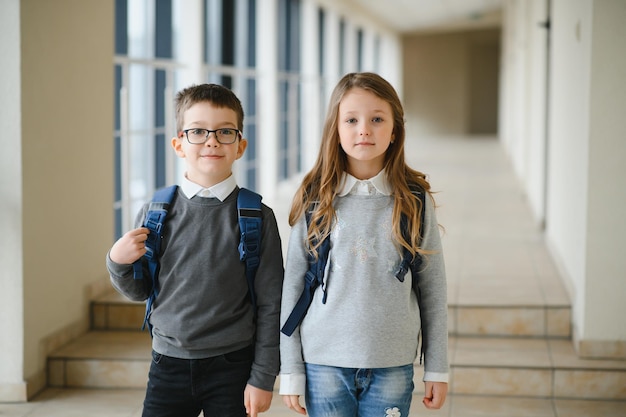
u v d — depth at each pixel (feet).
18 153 11.27
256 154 25.96
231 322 6.93
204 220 6.93
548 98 19.77
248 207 6.93
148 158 17.48
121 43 16.84
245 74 23.81
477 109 73.00
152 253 6.90
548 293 13.85
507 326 13.12
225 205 6.99
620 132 11.69
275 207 24.59
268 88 26.50
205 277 6.86
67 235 12.80
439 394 6.89
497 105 72.59
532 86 25.18
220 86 7.08
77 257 13.19
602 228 11.84
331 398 6.77
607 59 11.66
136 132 16.19
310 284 6.84
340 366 6.70
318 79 34.35
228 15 23.35
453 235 20.11
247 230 6.86
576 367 11.66
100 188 13.97
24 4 11.25
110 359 12.19
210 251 6.88
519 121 32.07
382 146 6.74
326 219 6.81
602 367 11.64
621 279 11.85
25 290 11.57
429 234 6.93
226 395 7.00
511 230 20.79
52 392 12.05
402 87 66.74
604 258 11.87
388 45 58.70
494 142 56.34
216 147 6.88
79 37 13.01
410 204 6.76
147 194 17.39
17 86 11.19
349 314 6.68
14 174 11.30
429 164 38.86
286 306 6.88
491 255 17.53
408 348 6.79
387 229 6.77
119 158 16.72
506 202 25.99
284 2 31.65
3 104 11.23
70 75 12.73
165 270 6.92
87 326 13.57
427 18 55.31
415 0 45.93
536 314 13.05
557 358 12.06
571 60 14.84
